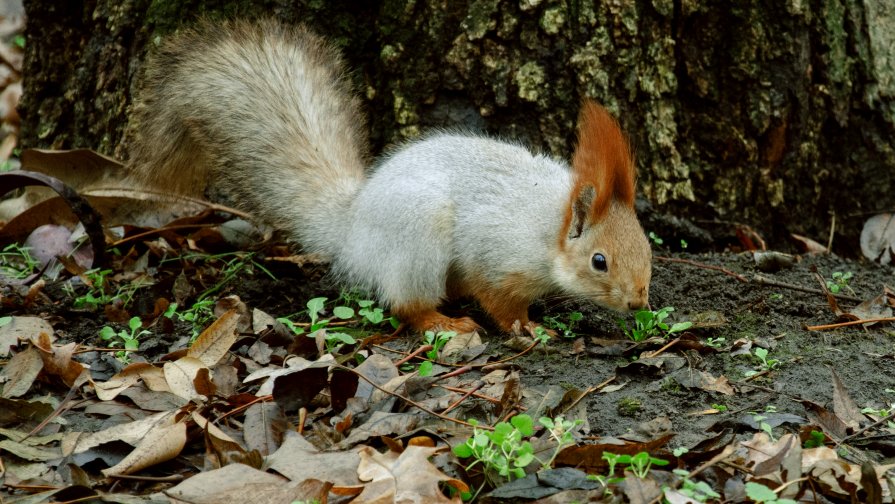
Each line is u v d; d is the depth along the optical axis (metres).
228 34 9.17
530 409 6.00
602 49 9.03
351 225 8.34
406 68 9.21
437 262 7.85
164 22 9.56
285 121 9.04
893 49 9.79
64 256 8.57
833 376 6.21
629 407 6.13
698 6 9.21
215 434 5.50
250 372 6.64
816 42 9.52
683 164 9.52
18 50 17.53
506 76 9.03
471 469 5.26
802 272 8.83
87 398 6.30
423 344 7.39
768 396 6.30
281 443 5.67
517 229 7.84
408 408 6.03
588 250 7.61
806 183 9.77
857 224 9.91
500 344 7.43
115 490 5.28
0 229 9.09
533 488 5.04
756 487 4.74
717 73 9.41
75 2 10.24
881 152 9.79
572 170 7.84
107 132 9.91
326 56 9.22
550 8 8.92
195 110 9.06
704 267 8.73
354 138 9.12
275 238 9.28
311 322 7.86
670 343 7.06
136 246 9.04
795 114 9.52
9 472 5.40
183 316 7.71
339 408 6.08
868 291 8.43
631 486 4.87
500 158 8.14
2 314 7.73
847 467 5.21
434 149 8.20
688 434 5.77
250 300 8.26
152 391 6.29
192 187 9.28
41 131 10.39
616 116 9.15
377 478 5.04
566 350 7.25
